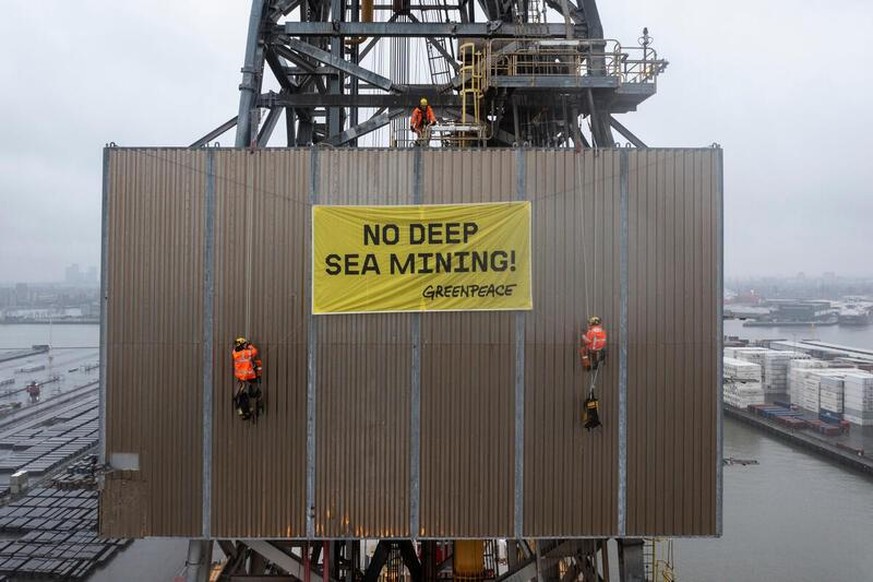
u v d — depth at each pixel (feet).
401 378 49.19
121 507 49.21
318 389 49.06
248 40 59.16
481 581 61.36
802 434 286.25
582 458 49.14
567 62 55.88
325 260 49.06
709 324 49.32
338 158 49.21
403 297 49.11
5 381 466.29
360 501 49.08
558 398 49.14
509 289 49.14
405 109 67.87
